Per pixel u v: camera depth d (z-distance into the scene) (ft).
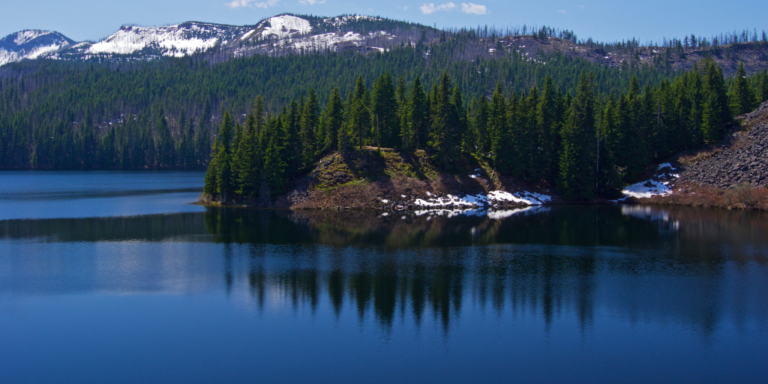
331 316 108.58
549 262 155.12
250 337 98.22
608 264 152.46
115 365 87.40
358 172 298.35
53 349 93.45
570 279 135.54
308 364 87.71
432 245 182.39
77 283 132.05
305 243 185.98
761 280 133.69
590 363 88.22
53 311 111.65
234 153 307.78
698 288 126.93
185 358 89.97
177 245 181.98
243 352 92.07
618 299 119.34
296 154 298.56
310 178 298.35
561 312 110.73
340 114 319.68
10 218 246.27
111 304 116.06
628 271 143.95
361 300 118.93
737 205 270.67
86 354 91.61
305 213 266.57
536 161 309.83
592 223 231.50
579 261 156.15
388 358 89.97
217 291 125.39
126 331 101.04
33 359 89.86
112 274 140.77
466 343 95.86
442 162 306.35
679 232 206.28
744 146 311.06
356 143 317.83
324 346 94.53
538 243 185.78
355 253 168.66
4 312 111.24
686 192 300.20
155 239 193.77
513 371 85.56
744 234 199.93
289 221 239.50
